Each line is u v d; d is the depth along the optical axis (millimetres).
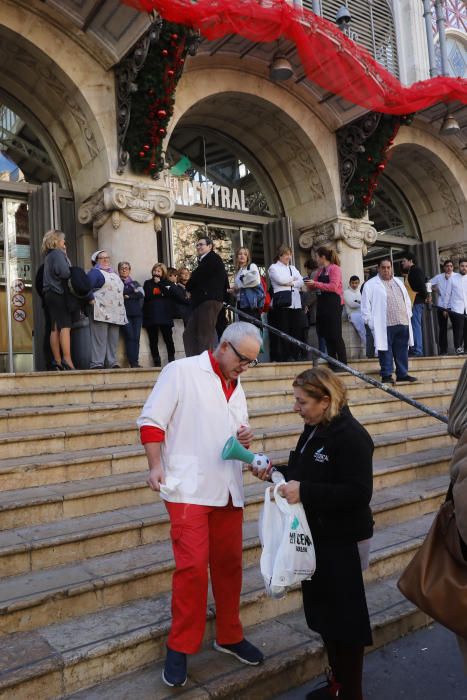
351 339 9812
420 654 2854
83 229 8305
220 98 9352
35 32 7266
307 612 2383
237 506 2492
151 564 2963
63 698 2270
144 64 7262
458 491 1673
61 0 7086
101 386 5168
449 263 10039
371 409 6309
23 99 8266
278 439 4910
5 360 8234
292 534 2209
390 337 7012
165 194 8008
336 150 10156
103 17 7113
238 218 10328
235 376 2518
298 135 9938
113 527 3184
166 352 8102
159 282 7480
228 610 2551
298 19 7469
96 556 3113
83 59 7598
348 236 10062
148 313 7484
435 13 11266
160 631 2545
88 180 8141
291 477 2439
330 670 2520
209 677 2418
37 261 8047
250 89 9242
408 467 4809
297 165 10391
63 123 8203
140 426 2447
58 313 6102
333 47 7957
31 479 3686
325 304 6855
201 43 8234
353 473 2248
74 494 3438
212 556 2547
